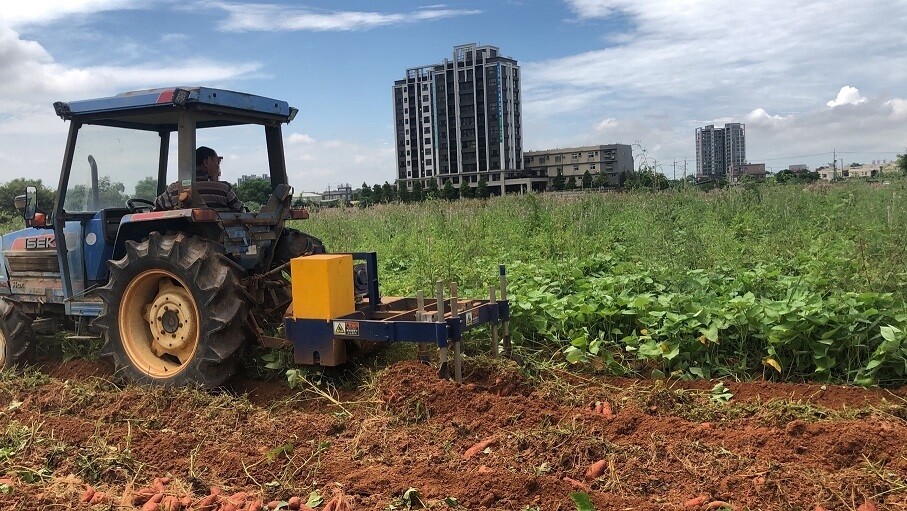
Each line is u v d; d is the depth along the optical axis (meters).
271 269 5.97
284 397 4.97
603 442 3.61
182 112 5.23
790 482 3.16
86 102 5.48
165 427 4.44
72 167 5.74
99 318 5.37
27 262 6.12
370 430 4.07
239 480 3.58
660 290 6.52
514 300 6.04
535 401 4.38
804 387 4.68
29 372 5.85
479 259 9.80
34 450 3.96
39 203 5.92
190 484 3.47
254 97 5.66
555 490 3.16
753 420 4.09
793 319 4.91
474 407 4.25
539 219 13.01
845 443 3.46
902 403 4.34
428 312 4.84
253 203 6.22
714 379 5.01
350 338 4.71
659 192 14.29
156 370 5.20
